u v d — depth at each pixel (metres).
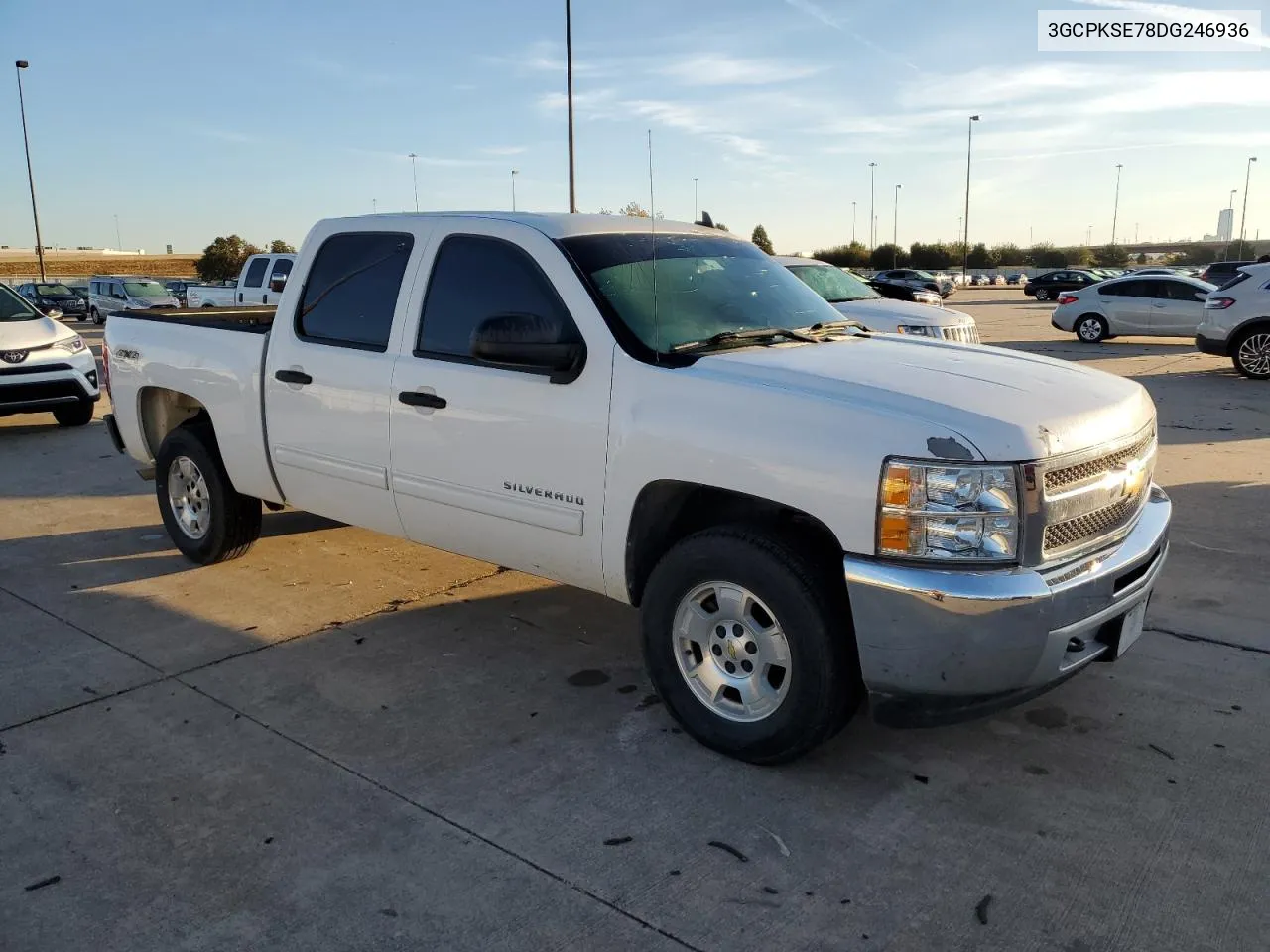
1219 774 3.50
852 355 3.80
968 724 3.91
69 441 10.41
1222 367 15.70
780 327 4.17
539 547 4.08
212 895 2.88
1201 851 3.05
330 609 5.25
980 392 3.34
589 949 2.66
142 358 6.00
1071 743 3.74
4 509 7.43
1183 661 4.43
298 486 5.13
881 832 3.18
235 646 4.75
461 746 3.76
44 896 2.88
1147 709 3.99
